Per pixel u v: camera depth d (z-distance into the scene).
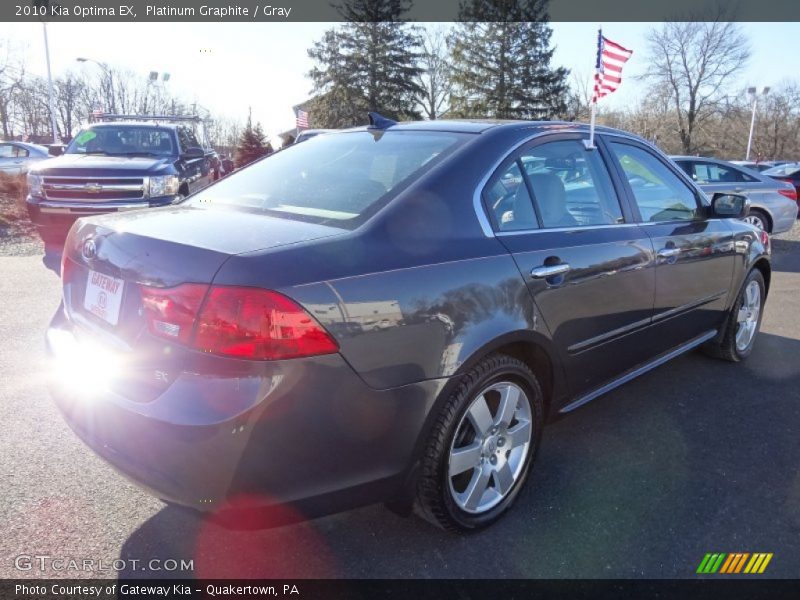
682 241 3.58
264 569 2.35
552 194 2.92
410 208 2.36
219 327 1.86
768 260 4.69
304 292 1.93
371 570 2.36
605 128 3.46
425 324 2.20
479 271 2.39
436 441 2.31
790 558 2.45
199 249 1.99
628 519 2.69
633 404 3.87
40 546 2.41
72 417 2.29
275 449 1.91
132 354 2.06
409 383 2.17
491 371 2.44
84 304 2.41
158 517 2.62
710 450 3.30
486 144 2.74
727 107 51.97
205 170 10.54
